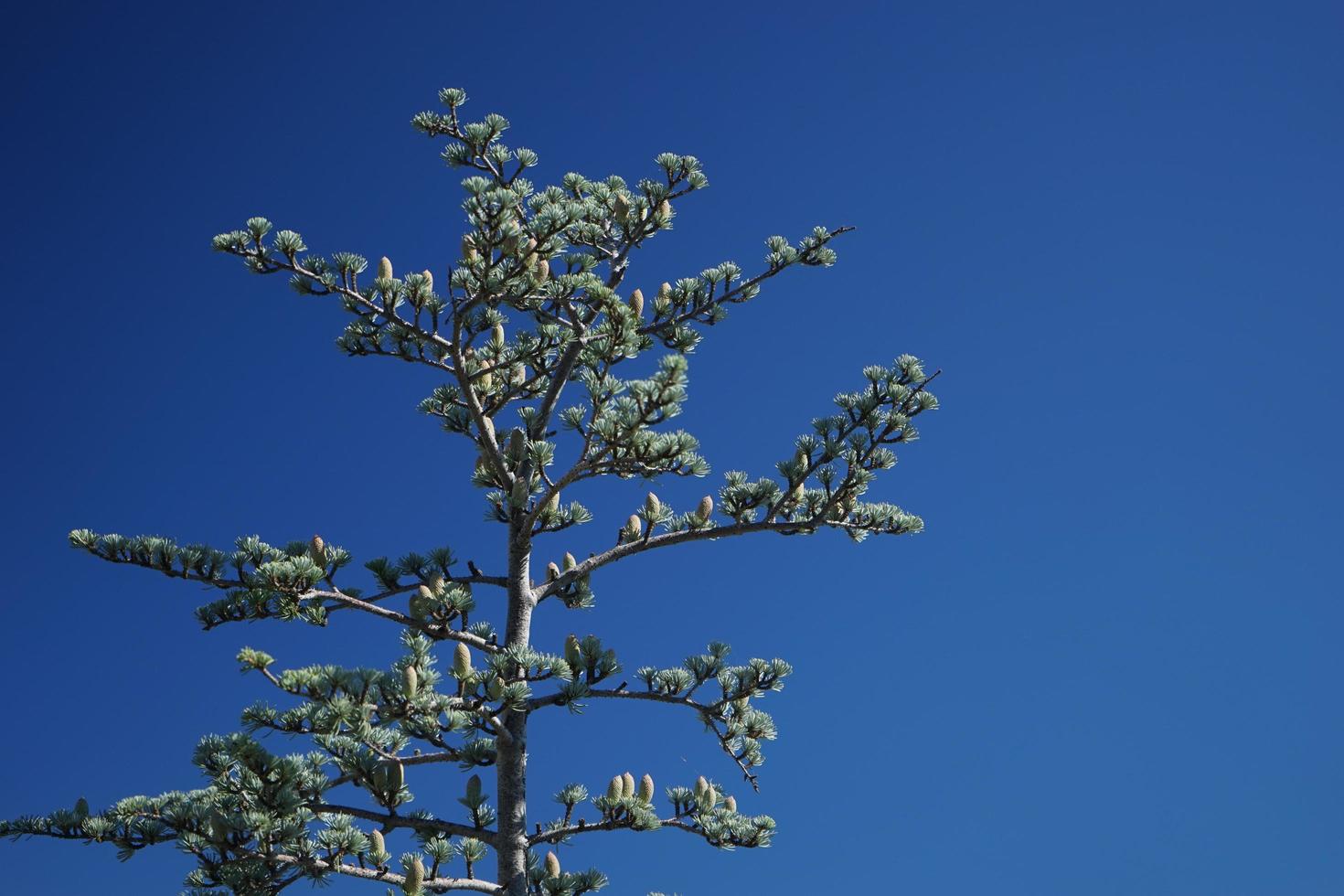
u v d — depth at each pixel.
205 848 8.02
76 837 8.13
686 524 9.49
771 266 9.98
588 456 8.47
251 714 7.32
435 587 8.70
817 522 9.16
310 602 8.38
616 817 8.72
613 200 9.92
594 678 8.56
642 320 9.28
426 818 8.27
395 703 7.35
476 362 9.36
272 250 8.31
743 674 9.27
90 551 8.14
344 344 8.73
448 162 9.27
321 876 7.75
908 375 9.13
